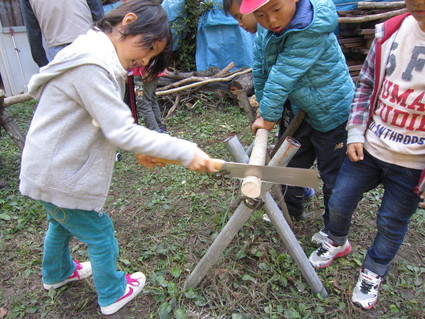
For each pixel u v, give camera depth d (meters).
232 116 4.84
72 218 1.62
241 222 1.79
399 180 1.69
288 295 2.00
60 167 1.46
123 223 2.69
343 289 2.04
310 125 2.23
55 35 3.74
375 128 1.75
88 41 1.38
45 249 1.92
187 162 1.40
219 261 2.24
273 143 3.96
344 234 2.12
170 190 3.10
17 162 3.71
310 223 2.65
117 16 1.42
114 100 1.35
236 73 5.18
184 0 5.52
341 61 2.03
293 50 1.83
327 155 2.21
